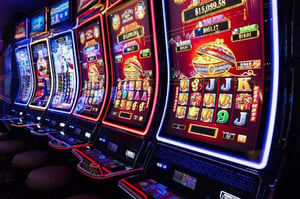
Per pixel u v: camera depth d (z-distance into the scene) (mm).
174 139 1964
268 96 1419
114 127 2723
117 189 1941
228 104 1731
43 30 4629
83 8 3387
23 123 4422
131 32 2627
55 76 4508
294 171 1323
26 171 3746
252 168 1415
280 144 1319
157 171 1896
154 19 2281
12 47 6367
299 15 1337
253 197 1326
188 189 1639
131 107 2680
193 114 1961
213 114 1818
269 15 1367
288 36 1309
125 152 2326
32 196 3338
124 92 2861
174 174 1771
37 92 5195
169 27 2117
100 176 1896
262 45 1425
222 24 1723
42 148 3740
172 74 2174
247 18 1557
